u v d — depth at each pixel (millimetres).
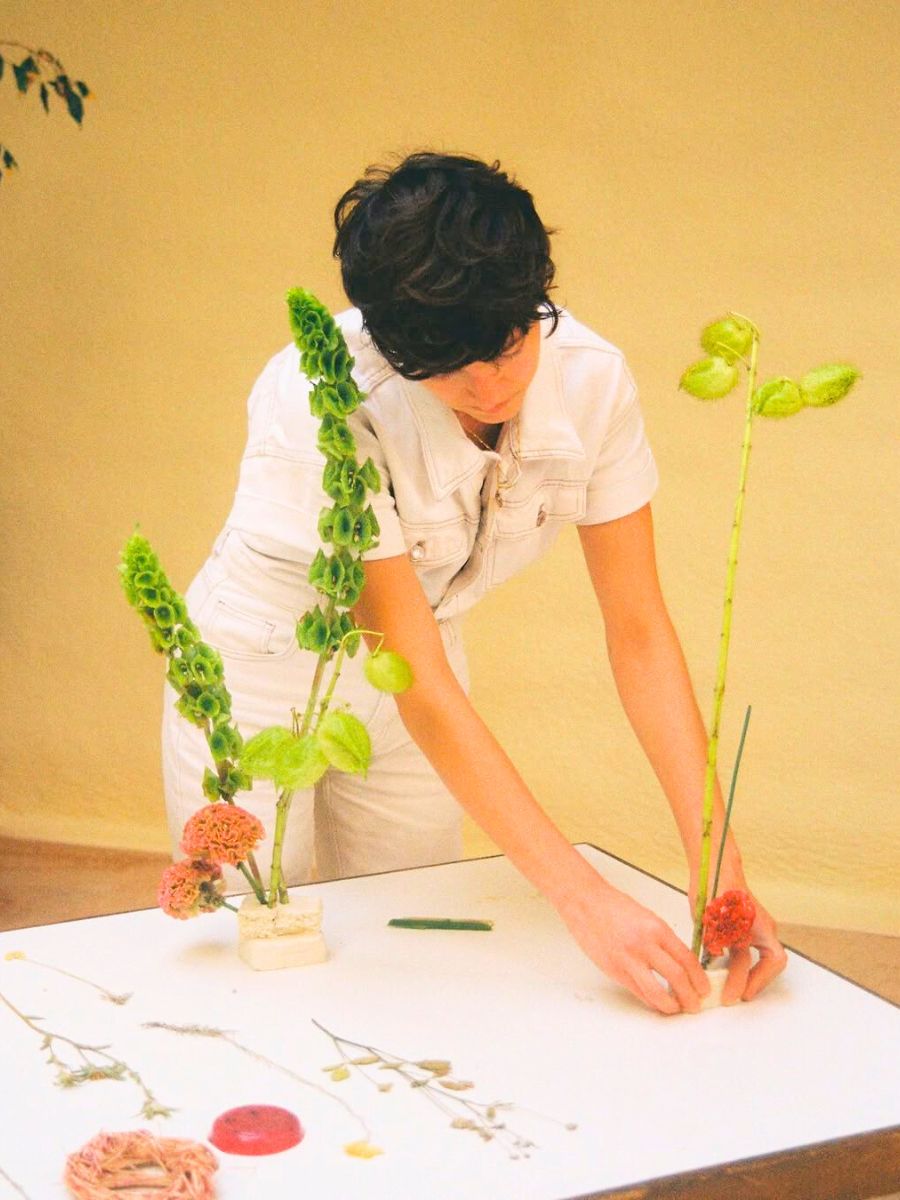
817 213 2914
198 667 1385
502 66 3070
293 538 1603
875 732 3066
